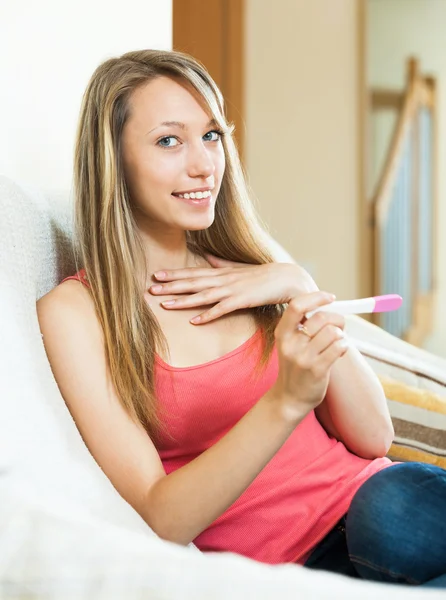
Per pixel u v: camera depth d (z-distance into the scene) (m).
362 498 0.94
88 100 1.11
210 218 1.10
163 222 1.10
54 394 0.84
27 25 1.36
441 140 6.13
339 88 4.30
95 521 0.50
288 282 1.15
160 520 0.91
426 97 5.68
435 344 5.75
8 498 0.51
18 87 1.33
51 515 0.48
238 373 1.10
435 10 6.13
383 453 1.23
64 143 1.53
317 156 4.29
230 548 1.06
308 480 1.11
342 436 1.23
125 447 0.98
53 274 1.13
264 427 0.89
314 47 4.25
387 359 1.47
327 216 4.32
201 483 0.90
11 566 0.44
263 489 1.09
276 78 4.20
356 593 0.39
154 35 1.84
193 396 1.08
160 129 1.06
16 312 0.86
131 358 1.03
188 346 1.11
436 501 0.93
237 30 3.60
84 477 0.72
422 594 0.39
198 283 1.14
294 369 0.85
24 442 0.69
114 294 1.05
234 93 3.65
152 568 0.42
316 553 1.09
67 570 0.43
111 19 1.67
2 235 0.95
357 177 4.37
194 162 1.07
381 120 5.77
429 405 1.42
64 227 1.22
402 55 6.17
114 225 1.08
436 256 5.93
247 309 1.17
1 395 0.71
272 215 4.25
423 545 0.90
